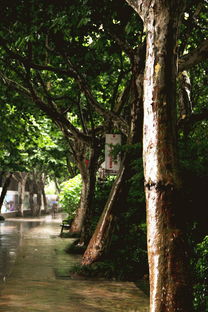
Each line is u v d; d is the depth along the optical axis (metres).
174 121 4.44
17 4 11.37
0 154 21.28
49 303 7.09
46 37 12.44
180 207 4.27
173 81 4.50
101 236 10.61
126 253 10.46
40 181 47.69
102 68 14.04
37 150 29.98
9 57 13.91
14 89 16.06
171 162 4.33
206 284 5.14
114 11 10.76
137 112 10.55
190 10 11.21
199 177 6.77
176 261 4.14
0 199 35.50
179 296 4.06
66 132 16.92
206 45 9.23
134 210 10.13
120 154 11.61
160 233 4.21
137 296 7.83
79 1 9.84
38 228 27.05
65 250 15.11
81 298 7.57
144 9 4.64
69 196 24.42
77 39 12.91
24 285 8.67
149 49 4.55
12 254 13.84
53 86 17.81
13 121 17.80
